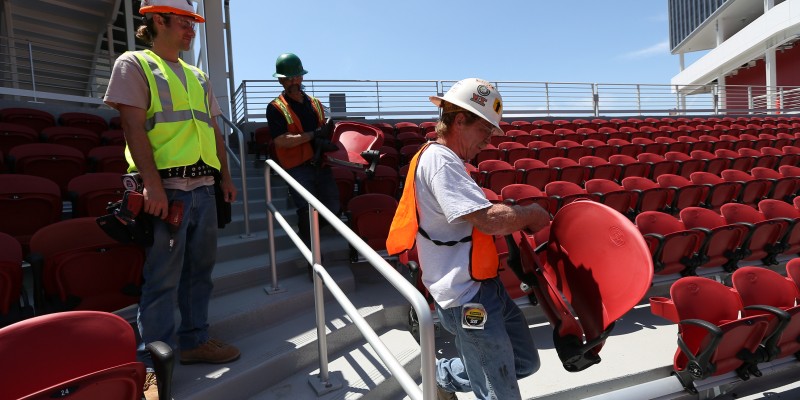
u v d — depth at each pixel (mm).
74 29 12383
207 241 2334
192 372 2289
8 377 1358
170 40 2193
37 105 8219
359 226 4078
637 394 2842
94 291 2492
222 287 3164
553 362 3271
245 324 2799
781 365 3232
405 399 2623
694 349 3043
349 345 2945
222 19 9547
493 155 7863
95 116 7863
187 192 2211
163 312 2156
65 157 4484
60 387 1242
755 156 8500
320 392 2359
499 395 1701
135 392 1420
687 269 4434
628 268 1502
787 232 4844
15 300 2299
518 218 1553
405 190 1752
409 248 1728
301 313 3152
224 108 9461
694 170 7848
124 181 2018
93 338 1515
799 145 10789
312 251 2412
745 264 4863
